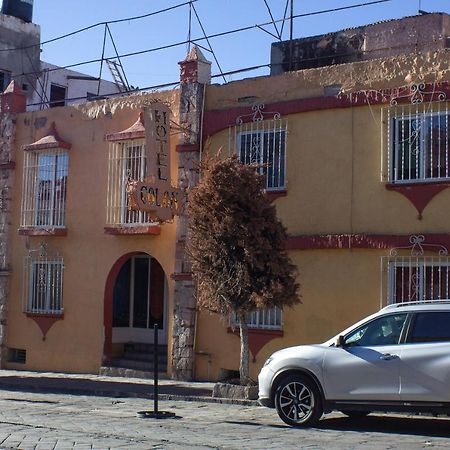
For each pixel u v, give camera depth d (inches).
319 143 666.8
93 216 805.9
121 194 786.2
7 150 869.8
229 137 716.7
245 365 605.9
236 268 588.1
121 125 794.8
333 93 667.4
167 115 707.4
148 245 764.0
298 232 669.3
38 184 849.5
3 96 879.7
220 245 591.5
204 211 596.4
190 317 721.6
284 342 665.0
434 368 426.3
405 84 629.0
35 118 858.8
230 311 598.9
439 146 613.3
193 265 606.5
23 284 849.5
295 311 661.3
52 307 833.5
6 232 863.7
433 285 602.2
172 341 731.4
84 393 668.1
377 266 627.8
